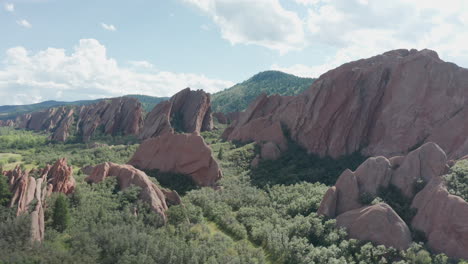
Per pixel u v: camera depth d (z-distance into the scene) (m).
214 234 59.03
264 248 54.84
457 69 92.25
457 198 48.16
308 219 57.03
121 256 45.53
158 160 90.62
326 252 48.31
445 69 92.88
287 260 50.75
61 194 51.94
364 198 57.09
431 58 96.44
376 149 97.50
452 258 44.91
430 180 54.75
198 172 85.06
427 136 90.25
